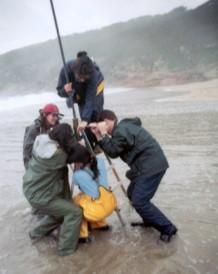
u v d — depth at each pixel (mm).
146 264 3520
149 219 3889
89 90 4203
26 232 4418
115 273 3420
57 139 3805
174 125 10672
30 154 4500
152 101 19391
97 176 4027
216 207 4688
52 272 3520
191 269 3387
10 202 5414
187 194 5168
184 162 6750
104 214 3957
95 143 4430
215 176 5855
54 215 3896
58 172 3824
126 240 4031
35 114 18047
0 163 7895
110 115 3900
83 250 3881
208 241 3873
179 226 4238
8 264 3719
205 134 9094
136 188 3859
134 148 3850
